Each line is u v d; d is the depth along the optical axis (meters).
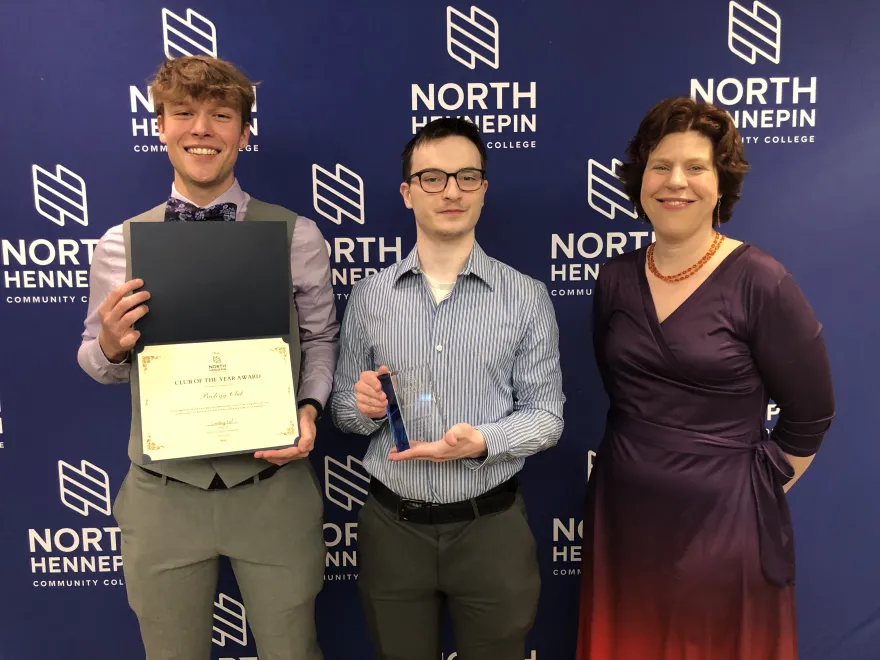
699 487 1.17
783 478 1.20
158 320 1.17
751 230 1.63
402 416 1.19
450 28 1.55
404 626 1.27
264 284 1.20
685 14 1.55
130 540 1.29
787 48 1.56
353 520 1.73
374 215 1.62
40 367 1.64
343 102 1.57
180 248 1.17
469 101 1.58
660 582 1.21
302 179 1.60
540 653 1.80
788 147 1.60
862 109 1.59
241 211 1.31
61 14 1.52
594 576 1.31
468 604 1.26
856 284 1.64
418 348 1.23
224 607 1.77
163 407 1.17
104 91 1.55
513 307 1.24
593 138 1.60
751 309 1.12
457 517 1.22
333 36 1.55
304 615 1.34
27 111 1.55
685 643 1.21
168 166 1.58
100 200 1.59
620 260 1.28
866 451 1.69
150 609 1.29
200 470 1.25
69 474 1.68
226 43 1.54
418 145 1.21
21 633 1.74
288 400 1.22
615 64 1.57
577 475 1.73
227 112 1.21
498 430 1.17
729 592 1.18
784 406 1.21
